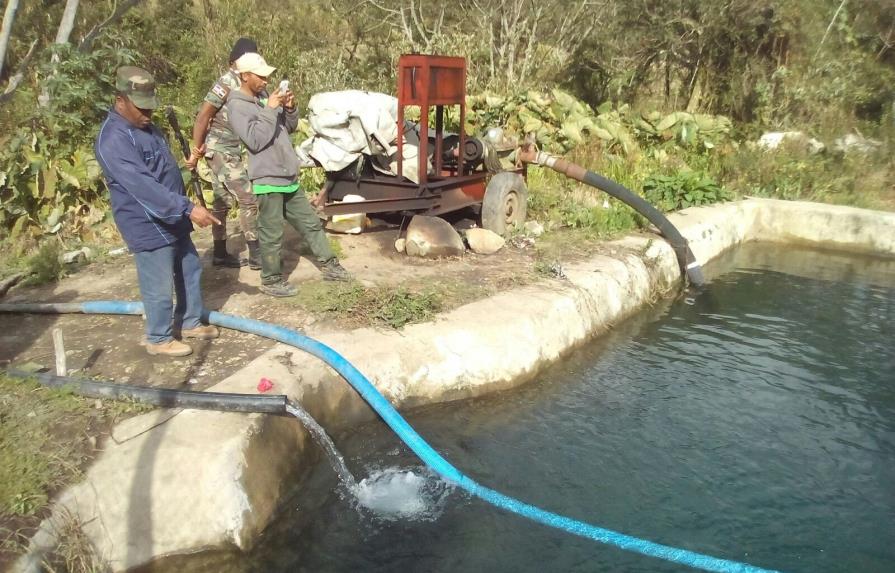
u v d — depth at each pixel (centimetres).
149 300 399
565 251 668
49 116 716
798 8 1317
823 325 629
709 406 473
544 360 506
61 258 600
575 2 1487
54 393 363
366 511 352
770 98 1301
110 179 369
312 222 514
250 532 320
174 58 1241
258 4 1465
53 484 302
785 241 930
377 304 496
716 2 1303
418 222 616
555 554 328
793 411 470
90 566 283
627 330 605
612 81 1470
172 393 356
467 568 318
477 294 537
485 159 701
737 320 638
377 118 602
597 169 945
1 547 269
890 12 1312
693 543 341
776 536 348
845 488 387
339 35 1617
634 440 428
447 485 375
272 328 442
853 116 1247
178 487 311
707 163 1059
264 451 344
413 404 447
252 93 463
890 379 519
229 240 650
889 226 857
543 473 392
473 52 1377
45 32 1055
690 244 783
